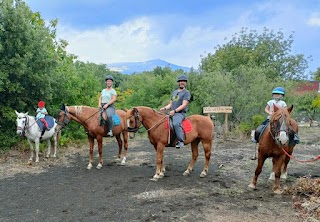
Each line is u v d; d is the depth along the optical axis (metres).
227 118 16.28
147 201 6.41
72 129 14.27
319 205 5.86
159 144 7.87
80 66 16.64
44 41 12.28
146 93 23.89
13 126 11.97
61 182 7.88
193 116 8.34
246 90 16.95
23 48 11.46
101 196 6.76
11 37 11.19
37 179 8.17
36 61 11.79
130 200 6.49
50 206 6.18
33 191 7.14
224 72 20.56
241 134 15.48
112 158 11.05
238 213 5.74
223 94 16.75
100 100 9.30
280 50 26.69
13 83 11.31
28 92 12.06
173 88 23.67
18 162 10.09
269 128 6.52
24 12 11.90
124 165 9.88
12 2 11.58
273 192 6.98
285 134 6.02
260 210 5.89
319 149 13.47
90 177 8.34
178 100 7.87
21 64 10.93
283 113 6.26
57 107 13.67
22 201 6.48
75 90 14.21
